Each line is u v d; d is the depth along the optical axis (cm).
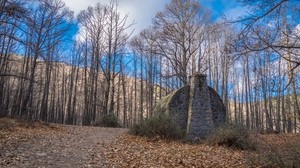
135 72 5075
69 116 4256
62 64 4572
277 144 848
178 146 1334
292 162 725
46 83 3606
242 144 1242
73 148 1116
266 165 784
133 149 1191
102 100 4016
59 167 812
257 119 3497
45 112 3641
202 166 900
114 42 3541
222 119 1792
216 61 3694
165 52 3206
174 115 1711
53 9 2866
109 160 947
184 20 3056
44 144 1145
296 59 473
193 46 3133
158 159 993
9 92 3353
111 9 3919
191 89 1802
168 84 3803
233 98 4356
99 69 3834
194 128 1689
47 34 2664
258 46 464
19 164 799
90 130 1895
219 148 1264
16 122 1708
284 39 463
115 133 1762
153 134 1556
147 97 4897
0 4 1330
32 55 2741
